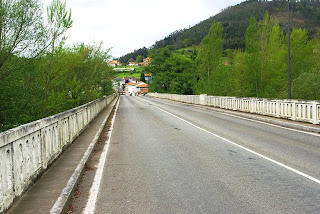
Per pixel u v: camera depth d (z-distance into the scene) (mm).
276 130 15078
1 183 4512
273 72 44094
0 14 9891
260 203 5164
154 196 5617
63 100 16453
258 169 7535
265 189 5938
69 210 5020
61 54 14891
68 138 10539
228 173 7176
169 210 4910
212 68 57125
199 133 14320
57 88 16922
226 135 13570
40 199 5254
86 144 10961
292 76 42375
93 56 22641
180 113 27297
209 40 57500
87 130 15125
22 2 10398
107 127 17484
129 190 6008
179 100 55094
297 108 17453
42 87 13625
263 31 49844
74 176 6539
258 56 45688
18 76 11250
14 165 5102
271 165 7934
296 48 42312
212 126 17094
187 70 86375
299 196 5504
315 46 45844
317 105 15336
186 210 4898
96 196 5691
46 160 7246
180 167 7832
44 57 12969
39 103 12969
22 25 10555
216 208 4961
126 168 7840
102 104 30328
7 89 11172
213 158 8867
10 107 11617
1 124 11773
